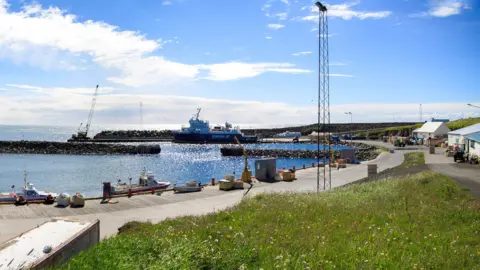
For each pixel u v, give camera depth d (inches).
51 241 377.4
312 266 317.4
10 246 363.6
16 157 3909.9
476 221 536.4
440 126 3553.2
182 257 324.5
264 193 982.4
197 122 5856.3
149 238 417.7
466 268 329.7
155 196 1157.1
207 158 3767.2
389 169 1689.2
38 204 1048.8
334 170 1788.9
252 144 5477.4
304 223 528.7
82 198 1023.0
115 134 6653.5
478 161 1679.4
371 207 666.8
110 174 2647.6
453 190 861.2
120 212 927.7
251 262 337.1
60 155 4121.6
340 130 7490.2
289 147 4788.4
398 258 356.2
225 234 466.0
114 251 342.3
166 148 4958.2
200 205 999.6
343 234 458.0
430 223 532.4
